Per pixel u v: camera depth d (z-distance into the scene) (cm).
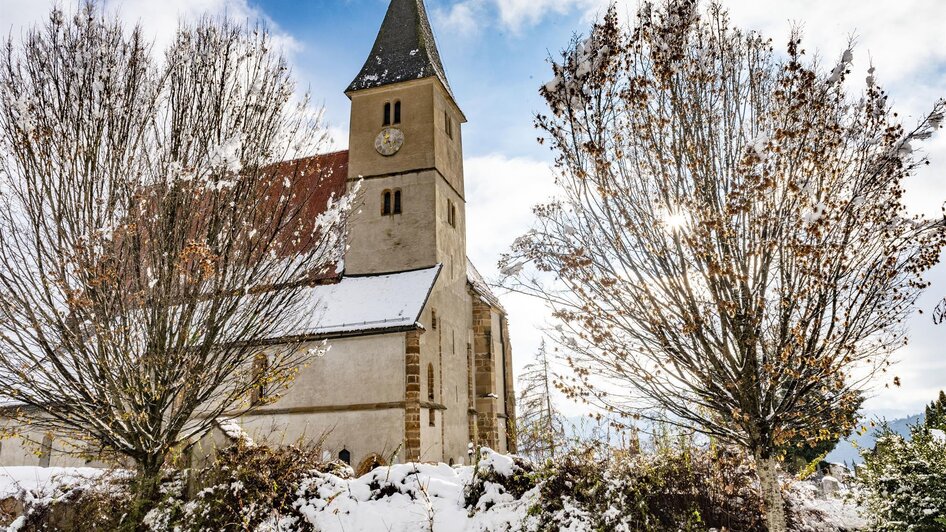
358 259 3017
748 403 998
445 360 2838
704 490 1179
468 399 3050
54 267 1245
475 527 1204
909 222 948
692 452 1233
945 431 1349
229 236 1401
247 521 1256
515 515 1195
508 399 3491
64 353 1282
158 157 1390
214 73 1502
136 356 1295
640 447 1252
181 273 1344
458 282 3177
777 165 985
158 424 1337
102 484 1378
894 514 1263
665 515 1145
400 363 2489
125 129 1361
